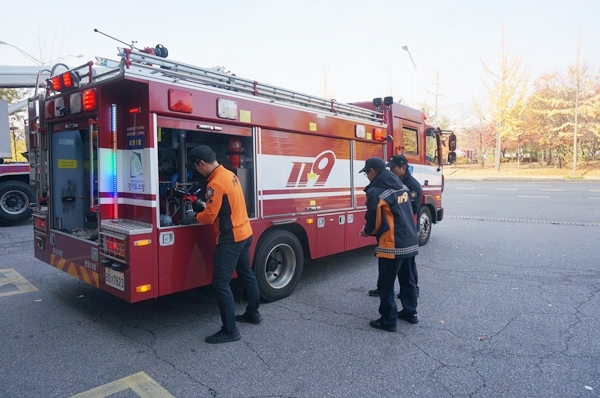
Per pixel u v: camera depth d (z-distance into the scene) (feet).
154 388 11.07
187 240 14.37
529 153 144.87
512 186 82.74
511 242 30.99
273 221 17.47
